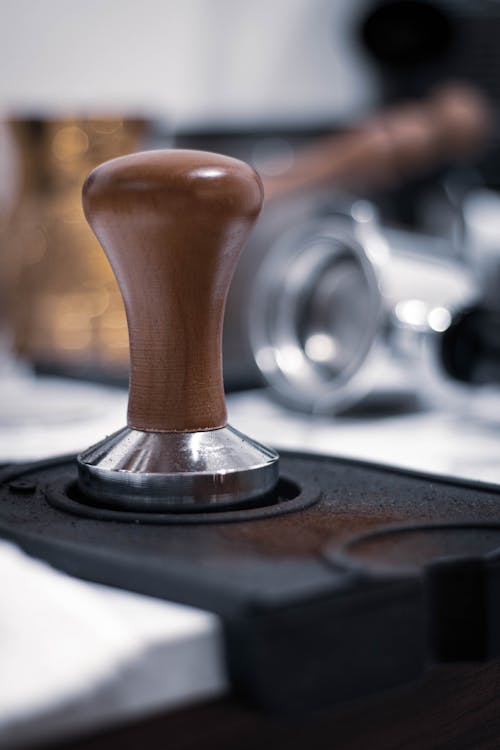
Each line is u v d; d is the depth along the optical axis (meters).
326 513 0.43
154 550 0.38
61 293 1.03
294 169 1.08
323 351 0.80
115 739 0.33
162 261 0.44
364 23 1.24
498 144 1.23
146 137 1.05
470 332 0.74
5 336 1.04
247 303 1.10
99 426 0.72
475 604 0.37
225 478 0.43
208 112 1.23
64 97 1.16
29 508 0.44
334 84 1.29
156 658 0.34
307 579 0.35
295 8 1.25
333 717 0.36
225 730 0.34
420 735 0.38
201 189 0.42
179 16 1.19
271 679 0.34
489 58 1.26
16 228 1.03
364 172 1.09
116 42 1.17
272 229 1.09
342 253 0.80
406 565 0.37
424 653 0.36
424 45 1.23
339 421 0.78
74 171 1.02
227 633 0.34
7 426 0.71
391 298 0.75
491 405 0.78
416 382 0.78
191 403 0.44
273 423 0.77
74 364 0.98
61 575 0.38
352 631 0.35
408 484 0.47
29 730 0.32
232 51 1.22
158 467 0.43
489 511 0.43
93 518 0.42
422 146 1.09
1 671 0.33
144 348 0.45
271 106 1.25
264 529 0.41
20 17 1.12
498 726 0.41
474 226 0.78
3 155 1.03
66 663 0.33
